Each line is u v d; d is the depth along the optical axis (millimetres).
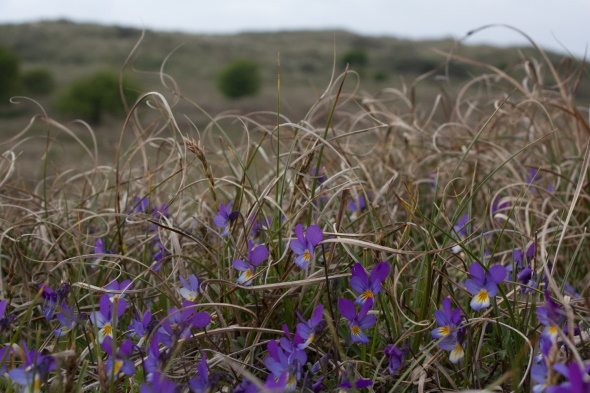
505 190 3428
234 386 1913
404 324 2242
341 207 2367
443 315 1879
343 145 3834
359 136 4492
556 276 2727
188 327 1936
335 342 1783
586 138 3717
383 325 2258
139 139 3357
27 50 58500
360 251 2486
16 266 2846
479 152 3611
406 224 2244
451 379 1930
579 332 1876
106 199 3703
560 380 1723
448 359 2059
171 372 2041
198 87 43094
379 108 4410
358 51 60125
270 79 48312
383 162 3822
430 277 2061
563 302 1689
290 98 28953
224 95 39062
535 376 1556
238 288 2123
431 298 2195
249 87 38688
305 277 2293
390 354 1855
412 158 4117
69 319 2023
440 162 3844
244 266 2160
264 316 2234
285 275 2197
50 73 44844
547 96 4129
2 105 34000
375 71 53625
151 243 2965
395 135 4254
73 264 2652
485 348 2154
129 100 16250
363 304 1906
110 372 1784
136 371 1885
